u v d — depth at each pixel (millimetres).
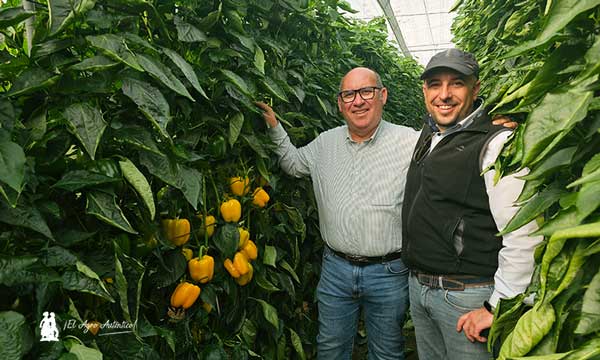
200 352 1833
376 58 4750
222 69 1761
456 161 1958
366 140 2482
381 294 2486
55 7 1225
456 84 2031
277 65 2430
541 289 951
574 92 883
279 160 2486
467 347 2021
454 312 2035
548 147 882
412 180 2230
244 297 2107
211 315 2014
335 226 2500
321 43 2959
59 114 1299
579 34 942
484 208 1933
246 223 2158
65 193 1294
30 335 1059
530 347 958
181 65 1429
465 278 2002
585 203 796
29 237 1202
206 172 1865
